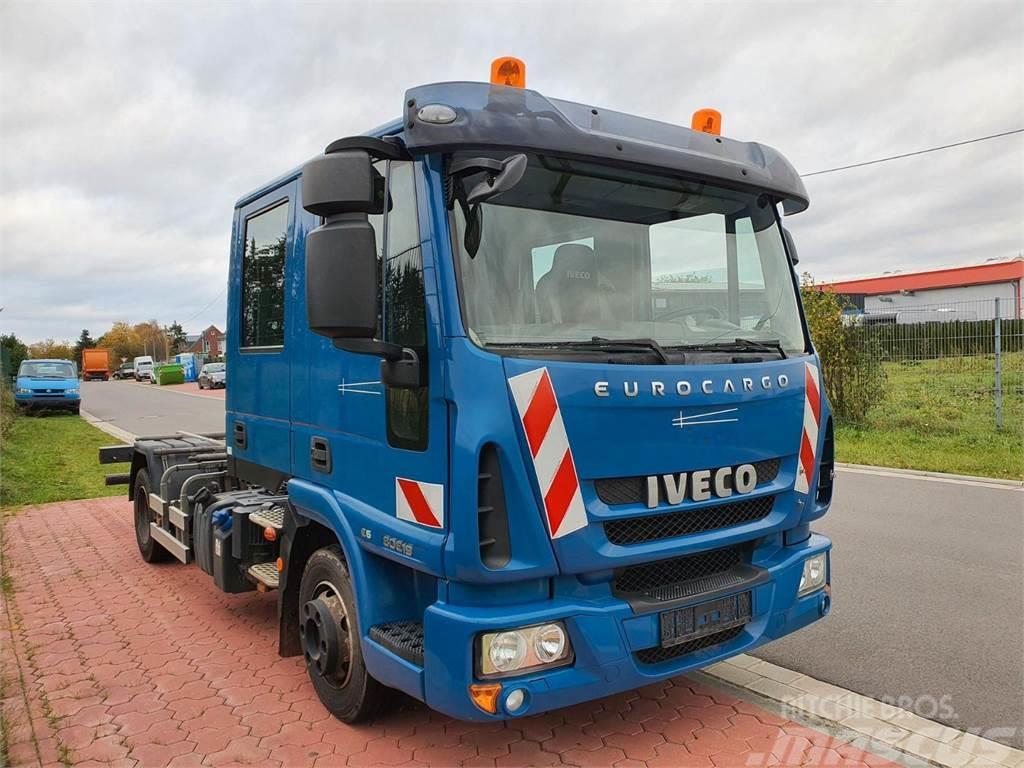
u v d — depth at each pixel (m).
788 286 4.07
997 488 9.52
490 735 3.71
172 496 6.50
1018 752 3.48
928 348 14.17
